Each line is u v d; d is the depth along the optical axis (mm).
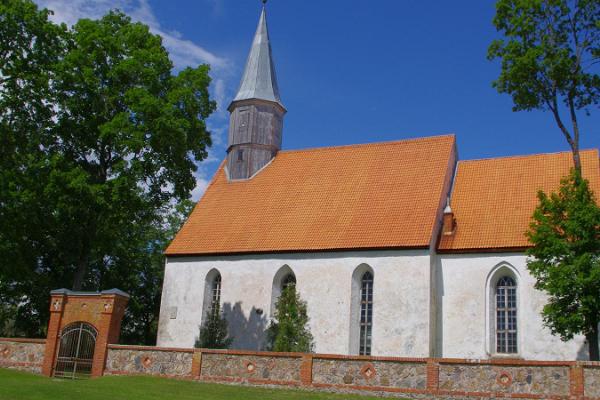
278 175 42969
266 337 35688
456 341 32625
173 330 38406
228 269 38000
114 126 35656
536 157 38344
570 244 26266
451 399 23906
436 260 34188
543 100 31641
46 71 35938
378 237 34500
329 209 38094
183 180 39875
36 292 46938
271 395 24719
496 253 33094
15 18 33781
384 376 25172
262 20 49344
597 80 30672
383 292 33375
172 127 36000
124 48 38594
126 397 22578
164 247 57844
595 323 25656
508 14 32188
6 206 36500
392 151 40844
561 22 31328
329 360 26125
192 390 25188
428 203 35531
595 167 35844
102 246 39594
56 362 29516
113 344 29422
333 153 42906
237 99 46000
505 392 23219
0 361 30984
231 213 41000
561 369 22531
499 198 36312
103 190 35719
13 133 35469
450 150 38906
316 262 35594
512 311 32469
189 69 39406
